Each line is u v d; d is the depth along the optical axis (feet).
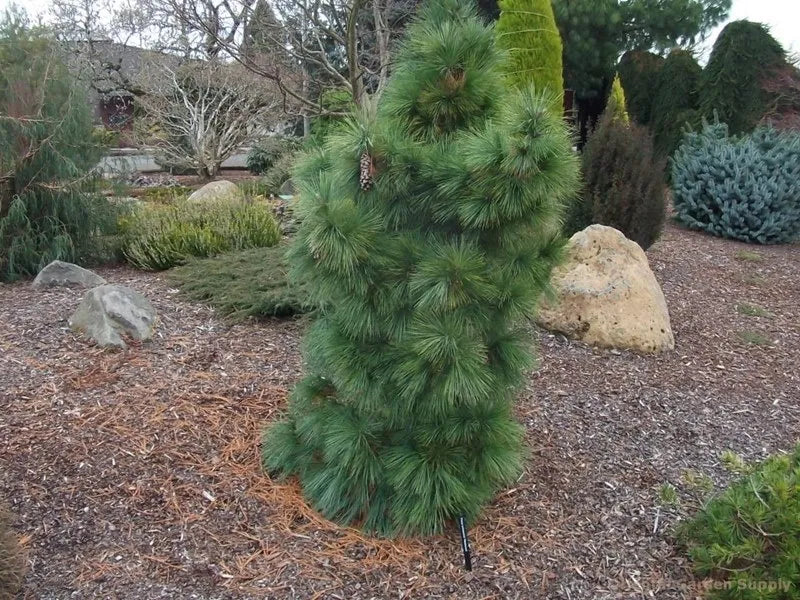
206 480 9.73
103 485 9.48
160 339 14.20
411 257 7.48
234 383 12.45
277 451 9.75
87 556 8.29
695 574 8.44
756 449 11.85
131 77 50.98
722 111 40.40
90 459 9.93
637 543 9.01
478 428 8.19
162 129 52.85
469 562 8.34
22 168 19.54
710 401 13.57
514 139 6.64
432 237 7.78
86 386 11.94
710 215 28.50
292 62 29.09
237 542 8.63
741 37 39.47
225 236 22.13
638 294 16.08
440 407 7.77
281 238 23.49
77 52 45.06
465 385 7.27
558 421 12.17
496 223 7.34
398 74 8.09
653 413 12.87
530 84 7.29
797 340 17.40
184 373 12.73
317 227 7.05
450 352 7.23
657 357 15.56
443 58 7.60
